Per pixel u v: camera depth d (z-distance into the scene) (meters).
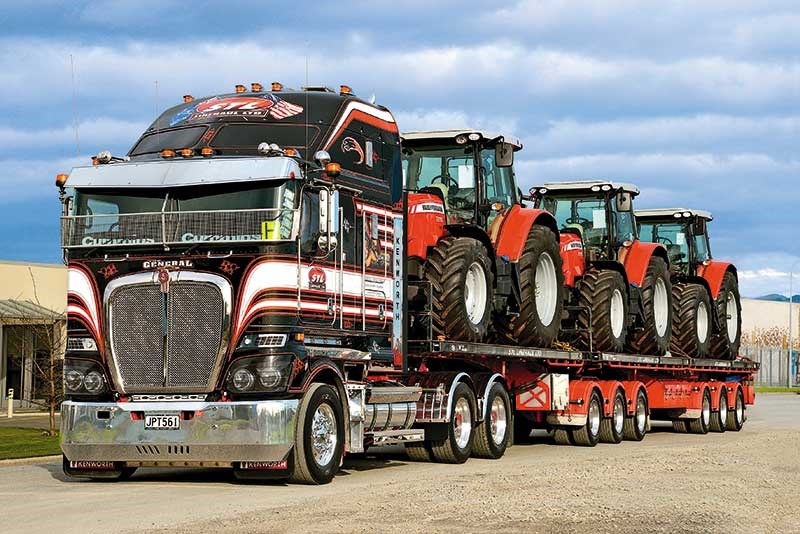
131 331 12.59
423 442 16.22
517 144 18.22
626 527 9.20
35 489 12.49
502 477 12.99
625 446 20.86
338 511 10.01
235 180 12.32
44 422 27.02
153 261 12.57
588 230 23.30
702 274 27.53
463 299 16.06
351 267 13.66
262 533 8.90
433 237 16.20
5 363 32.38
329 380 13.34
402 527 9.08
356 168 14.00
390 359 14.58
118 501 11.26
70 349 12.91
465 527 9.09
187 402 12.29
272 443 12.05
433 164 17.55
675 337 25.83
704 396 26.19
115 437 12.47
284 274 12.27
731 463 14.94
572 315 21.44
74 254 12.92
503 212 17.91
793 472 13.93
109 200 12.78
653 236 27.48
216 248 12.38
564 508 10.12
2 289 32.81
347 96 14.34
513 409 20.00
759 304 85.00
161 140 13.69
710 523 9.52
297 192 12.37
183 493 11.93
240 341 12.24
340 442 13.13
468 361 16.86
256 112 13.76
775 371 73.44
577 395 20.19
